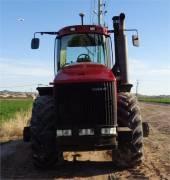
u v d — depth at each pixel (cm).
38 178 962
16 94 13475
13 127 1902
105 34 1129
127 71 1123
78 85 985
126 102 1044
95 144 977
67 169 1057
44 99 1052
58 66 1134
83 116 980
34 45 1168
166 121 2684
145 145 1489
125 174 988
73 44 1129
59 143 980
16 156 1284
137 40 1154
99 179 945
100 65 1048
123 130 1005
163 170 1029
